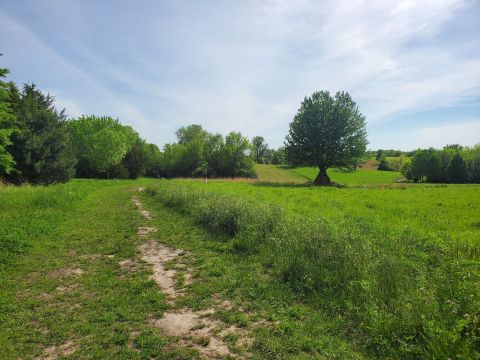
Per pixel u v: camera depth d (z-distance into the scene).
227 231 10.95
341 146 43.34
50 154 28.67
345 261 6.88
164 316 5.50
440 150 70.31
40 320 5.35
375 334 4.47
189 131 102.38
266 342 4.58
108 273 7.52
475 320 4.03
